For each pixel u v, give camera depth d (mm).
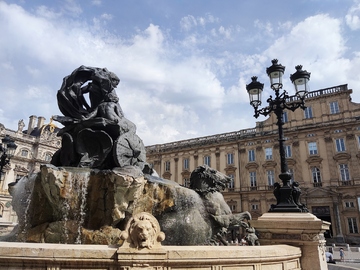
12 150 15758
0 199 38156
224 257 3812
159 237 3625
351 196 35219
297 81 8297
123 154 7910
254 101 8938
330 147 37812
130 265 3396
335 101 39094
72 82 9117
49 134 52938
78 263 3395
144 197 7480
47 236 6852
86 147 8273
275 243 5902
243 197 42625
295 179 39188
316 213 36656
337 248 30078
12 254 3365
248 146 44188
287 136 41125
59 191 6914
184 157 49750
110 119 8328
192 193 8461
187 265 3613
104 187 7074
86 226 6988
